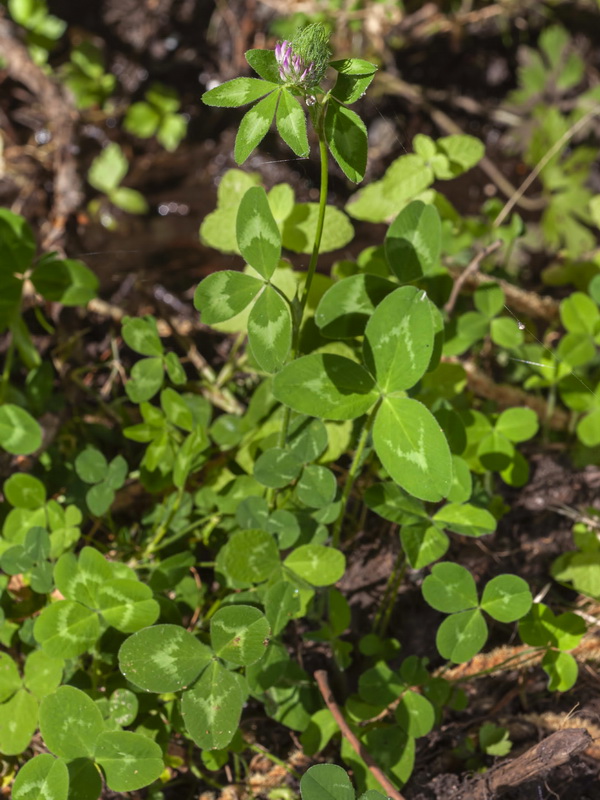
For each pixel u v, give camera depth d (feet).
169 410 1.64
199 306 1.42
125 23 2.84
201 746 1.38
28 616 1.63
